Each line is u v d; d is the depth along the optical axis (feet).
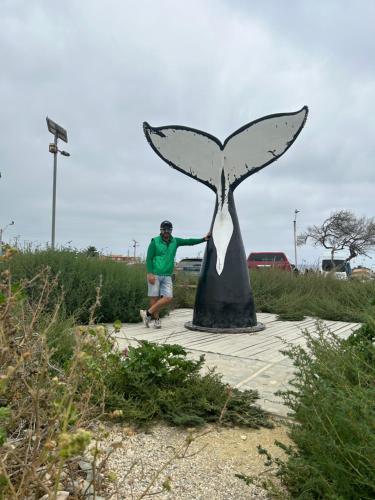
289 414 9.69
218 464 8.84
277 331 25.18
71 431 6.00
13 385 6.81
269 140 25.34
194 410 10.98
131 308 27.76
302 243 142.20
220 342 21.26
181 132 26.07
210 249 25.77
